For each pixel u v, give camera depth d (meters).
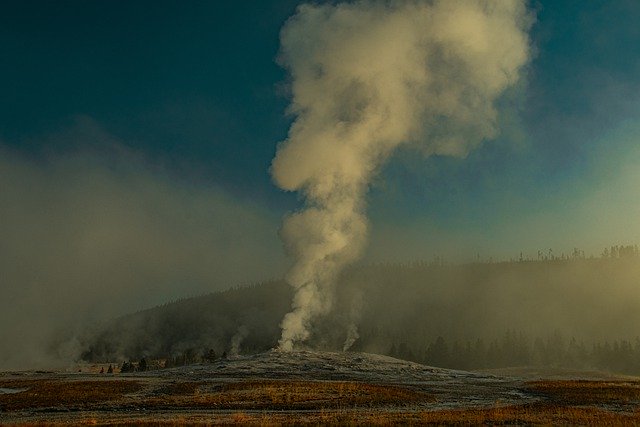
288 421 37.16
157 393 60.19
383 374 89.12
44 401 52.34
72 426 35.34
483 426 35.16
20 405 50.28
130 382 73.06
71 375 91.12
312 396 55.62
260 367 94.50
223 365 98.62
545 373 116.81
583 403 55.00
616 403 55.19
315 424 35.16
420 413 43.56
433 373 91.94
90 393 58.44
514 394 64.62
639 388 69.94
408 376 87.88
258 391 59.94
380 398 54.97
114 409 48.50
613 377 108.19
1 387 71.06
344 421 36.62
